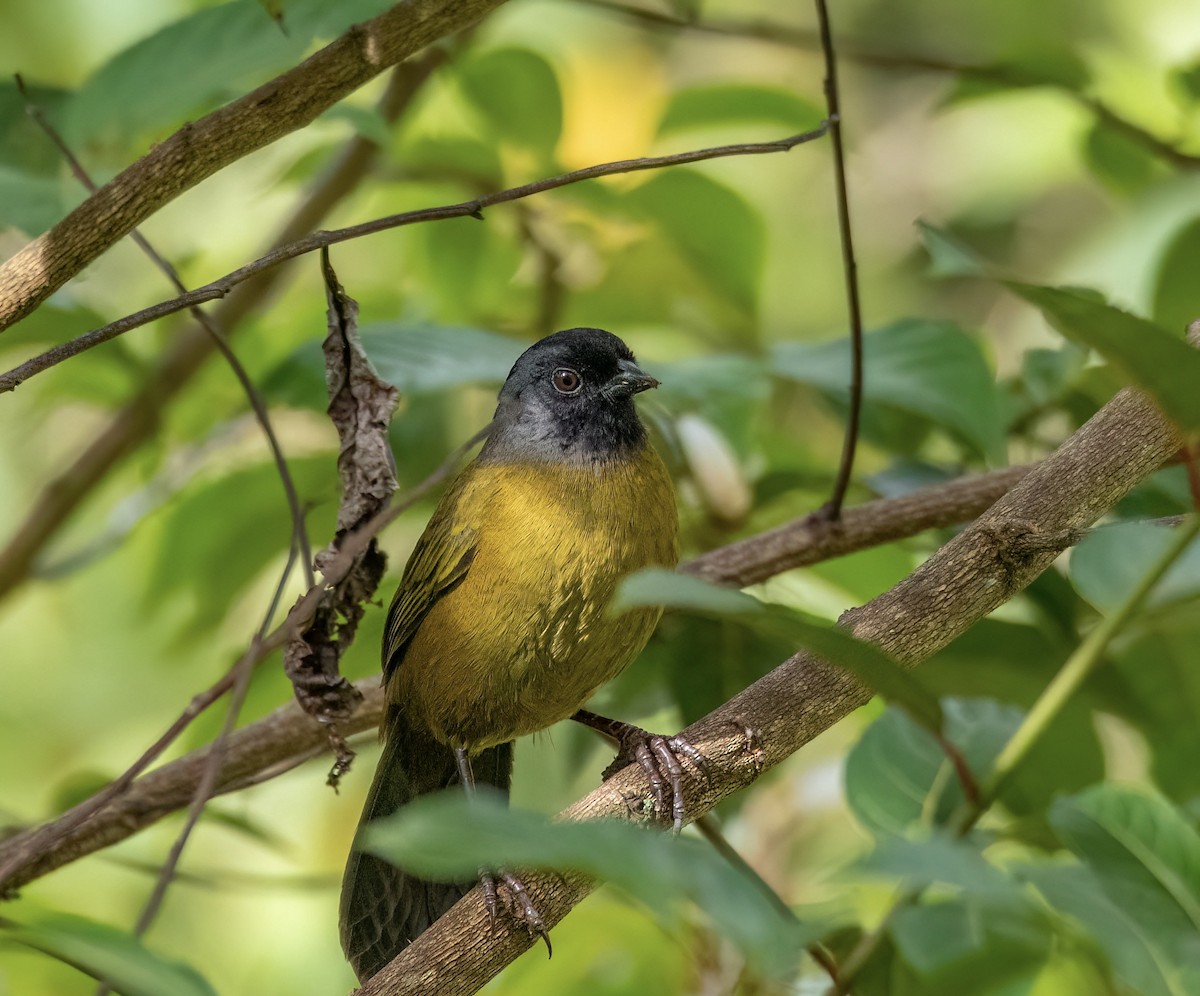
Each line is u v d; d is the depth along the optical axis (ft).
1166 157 35.91
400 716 31.53
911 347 30.68
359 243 43.16
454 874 13.91
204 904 41.63
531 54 36.35
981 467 34.58
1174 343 16.70
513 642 29.37
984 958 22.80
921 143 52.95
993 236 50.47
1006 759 20.27
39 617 46.34
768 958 12.67
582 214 39.04
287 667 24.71
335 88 20.86
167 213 43.75
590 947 30.81
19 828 30.30
